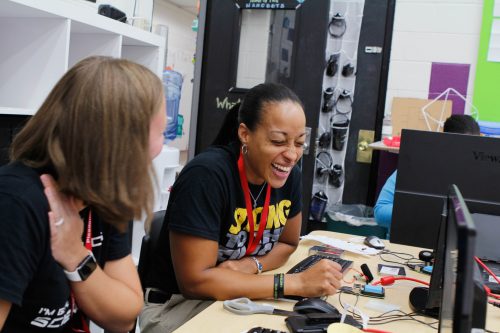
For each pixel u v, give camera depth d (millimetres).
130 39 2709
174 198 1431
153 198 940
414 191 1395
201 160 1444
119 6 3186
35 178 914
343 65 3369
